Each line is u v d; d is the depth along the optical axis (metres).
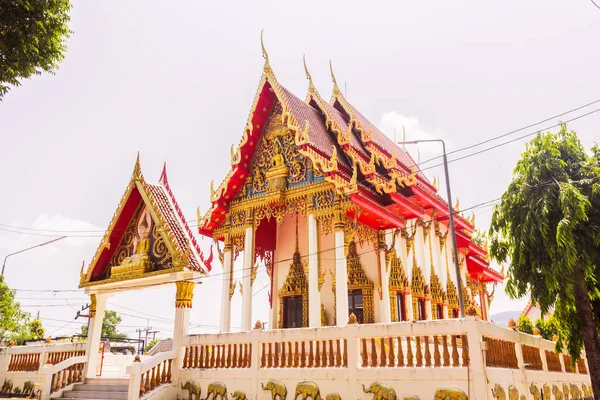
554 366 16.97
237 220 21.11
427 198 23.61
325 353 12.40
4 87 12.50
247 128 21.08
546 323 24.89
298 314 21.72
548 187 13.00
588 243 12.61
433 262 25.08
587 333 12.94
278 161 20.25
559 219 12.84
